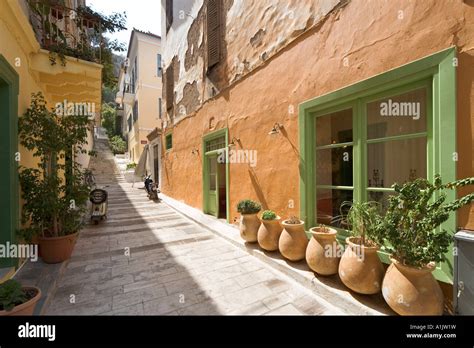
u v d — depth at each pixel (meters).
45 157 3.67
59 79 4.90
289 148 3.81
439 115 2.17
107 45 6.88
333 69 3.12
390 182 2.83
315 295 2.82
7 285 1.96
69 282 3.16
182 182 8.79
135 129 18.67
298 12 3.64
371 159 2.92
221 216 6.66
